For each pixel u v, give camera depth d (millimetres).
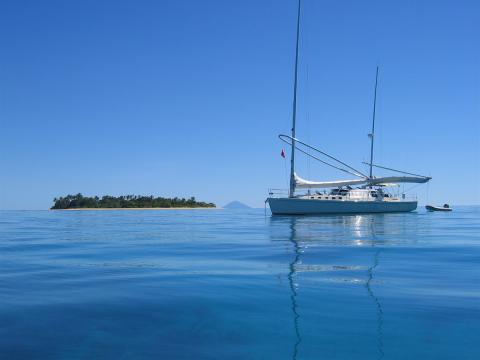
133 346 6324
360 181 51656
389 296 8977
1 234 27766
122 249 17984
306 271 12000
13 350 6184
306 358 5875
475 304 8312
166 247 18719
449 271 11977
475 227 32750
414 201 56750
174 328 7086
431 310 7926
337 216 48281
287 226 33281
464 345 6277
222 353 6059
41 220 53031
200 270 12250
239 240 21938
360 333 6789
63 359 5879
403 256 15211
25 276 11422
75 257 15352
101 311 7980
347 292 9352
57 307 8258
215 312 7902
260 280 10680
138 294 9242
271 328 7055
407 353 6012
